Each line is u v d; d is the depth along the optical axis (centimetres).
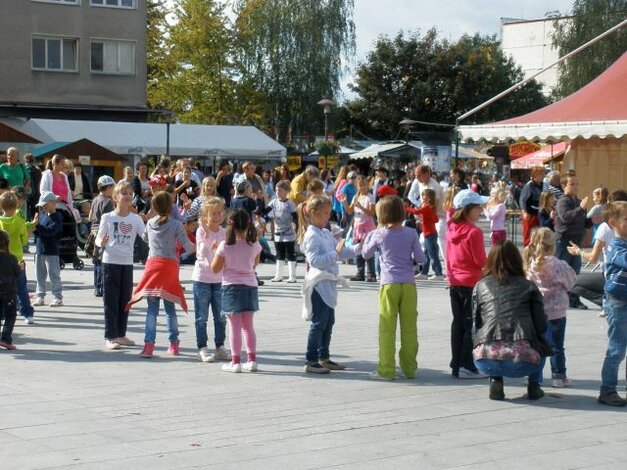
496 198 1727
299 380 958
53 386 909
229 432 746
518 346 850
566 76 5303
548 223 1625
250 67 5734
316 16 5712
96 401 847
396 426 777
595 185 2566
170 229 1066
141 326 1284
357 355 1102
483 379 979
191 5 5591
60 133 3703
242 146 3938
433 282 1889
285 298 1599
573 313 1482
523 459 686
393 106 6619
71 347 1125
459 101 6550
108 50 4756
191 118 5650
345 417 804
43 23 4600
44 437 723
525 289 859
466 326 979
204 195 1503
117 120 4788
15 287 1092
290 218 1827
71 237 1903
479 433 759
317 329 988
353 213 1922
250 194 1727
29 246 2417
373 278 1867
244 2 5700
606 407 858
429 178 1969
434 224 1920
